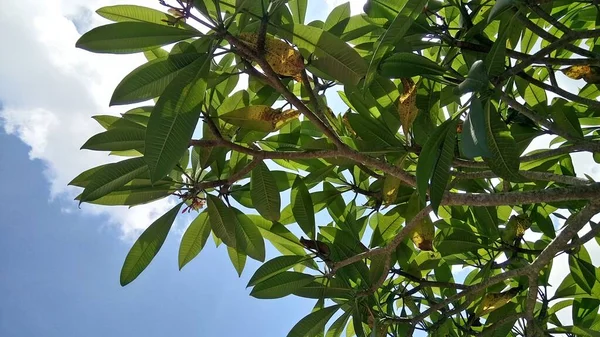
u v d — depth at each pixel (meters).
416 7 1.10
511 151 1.20
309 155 1.46
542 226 1.88
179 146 1.16
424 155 1.16
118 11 1.40
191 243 1.82
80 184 1.61
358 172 1.95
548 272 1.85
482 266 1.98
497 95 1.14
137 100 1.29
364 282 1.82
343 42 1.34
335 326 1.83
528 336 1.63
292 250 1.88
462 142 1.02
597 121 1.83
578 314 1.86
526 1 1.33
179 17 1.25
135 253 1.61
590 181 1.45
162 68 1.28
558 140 1.98
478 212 1.86
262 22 1.28
